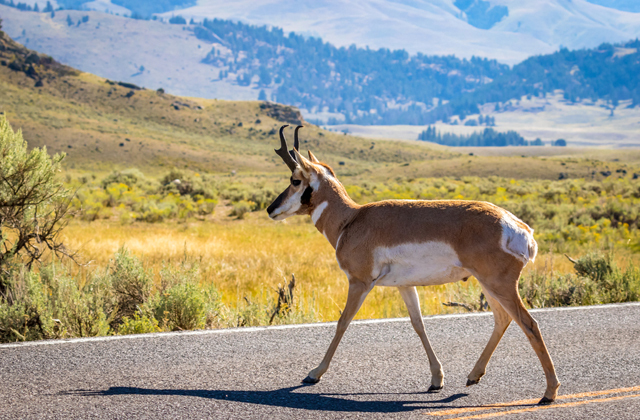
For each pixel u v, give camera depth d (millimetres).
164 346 17750
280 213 16625
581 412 12961
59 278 22891
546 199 113438
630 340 19062
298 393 14117
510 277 13164
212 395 13828
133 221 72812
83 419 12258
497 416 12734
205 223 75938
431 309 27172
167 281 25656
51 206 27359
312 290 31844
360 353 17531
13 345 17484
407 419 12586
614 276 29891
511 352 17812
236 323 22734
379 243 14367
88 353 16891
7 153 24984
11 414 12438
